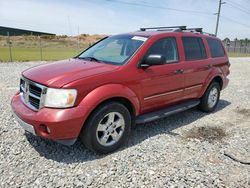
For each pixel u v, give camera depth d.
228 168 3.46
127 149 3.91
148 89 4.18
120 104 3.75
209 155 3.81
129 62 3.94
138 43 4.28
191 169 3.39
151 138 4.34
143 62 4.09
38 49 33.56
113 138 3.79
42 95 3.30
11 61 16.72
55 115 3.17
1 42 43.00
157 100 4.45
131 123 4.15
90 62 4.15
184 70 4.84
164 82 4.45
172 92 4.70
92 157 3.62
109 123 3.69
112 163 3.47
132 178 3.14
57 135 3.21
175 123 5.17
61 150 3.76
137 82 3.96
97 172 3.24
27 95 3.63
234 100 7.47
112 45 4.61
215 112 6.12
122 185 3.00
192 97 5.37
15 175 3.10
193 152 3.88
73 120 3.23
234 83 10.70
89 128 3.47
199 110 6.11
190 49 5.17
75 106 3.28
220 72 6.00
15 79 9.35
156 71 4.26
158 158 3.65
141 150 3.88
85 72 3.56
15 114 3.68
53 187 2.91
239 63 22.33
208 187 3.02
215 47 6.10
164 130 4.75
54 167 3.31
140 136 4.42
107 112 3.60
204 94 5.75
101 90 3.47
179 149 3.96
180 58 4.85
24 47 38.03
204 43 5.65
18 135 4.16
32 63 15.60
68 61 4.34
